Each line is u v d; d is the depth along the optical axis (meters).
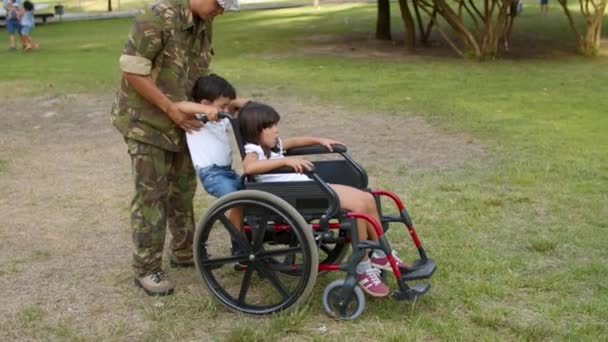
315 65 16.03
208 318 3.99
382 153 8.02
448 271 4.54
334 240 4.06
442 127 9.35
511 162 7.42
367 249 3.90
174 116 4.01
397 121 9.84
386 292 3.92
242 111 4.03
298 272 3.92
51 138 9.11
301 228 3.74
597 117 9.91
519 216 5.71
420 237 5.21
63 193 6.62
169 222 4.62
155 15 3.90
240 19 28.67
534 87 12.66
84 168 7.58
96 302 4.23
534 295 4.23
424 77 14.04
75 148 8.53
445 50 19.11
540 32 22.16
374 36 22.03
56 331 3.87
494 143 8.36
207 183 4.15
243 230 4.02
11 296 4.34
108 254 5.03
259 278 4.48
